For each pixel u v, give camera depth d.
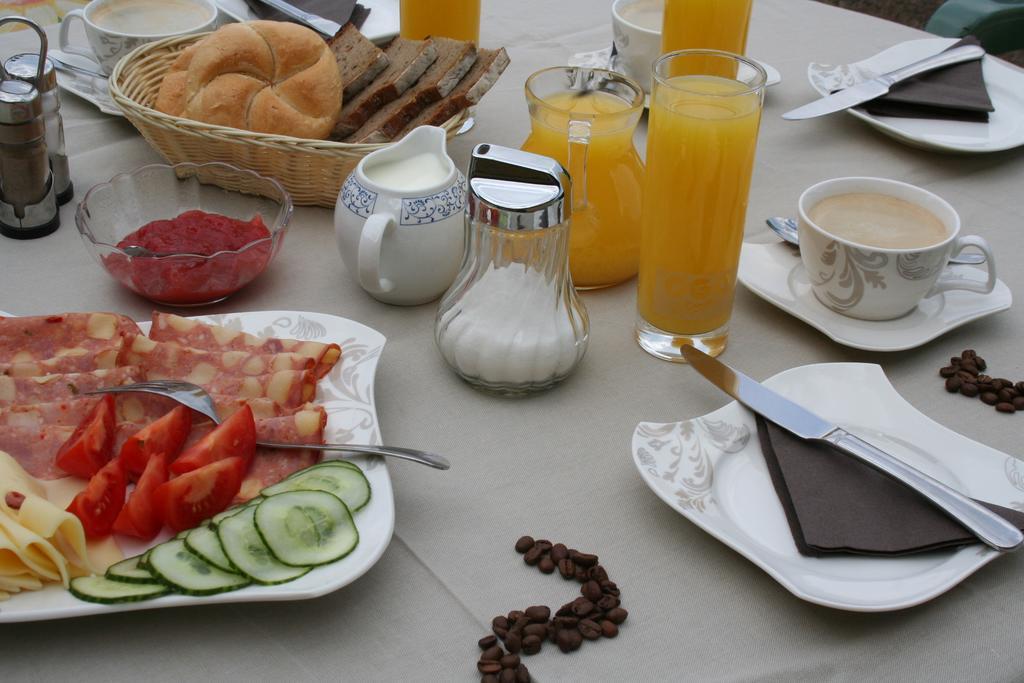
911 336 0.99
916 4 3.28
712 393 0.95
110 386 0.84
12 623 0.69
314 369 0.89
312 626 0.71
